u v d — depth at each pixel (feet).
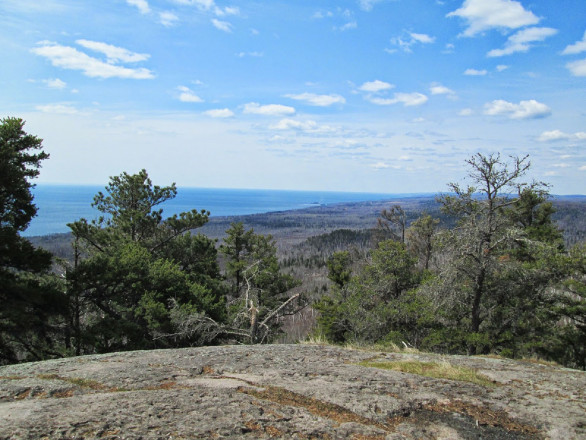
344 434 10.07
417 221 89.51
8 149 44.86
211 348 20.80
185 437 9.07
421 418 11.73
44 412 10.19
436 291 52.80
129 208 79.00
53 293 49.14
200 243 83.15
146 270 60.13
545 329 58.75
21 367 15.60
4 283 43.27
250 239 94.99
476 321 53.16
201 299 61.31
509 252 67.46
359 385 14.14
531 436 10.96
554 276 57.11
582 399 14.03
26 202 49.26
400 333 56.13
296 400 12.44
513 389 15.08
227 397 11.98
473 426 11.35
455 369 17.26
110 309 63.67
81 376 14.23
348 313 66.80
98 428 9.23
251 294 57.67
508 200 51.57
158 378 14.21
